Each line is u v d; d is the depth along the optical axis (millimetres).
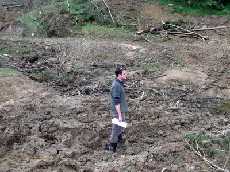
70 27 19531
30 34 19859
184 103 12789
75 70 14727
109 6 20469
